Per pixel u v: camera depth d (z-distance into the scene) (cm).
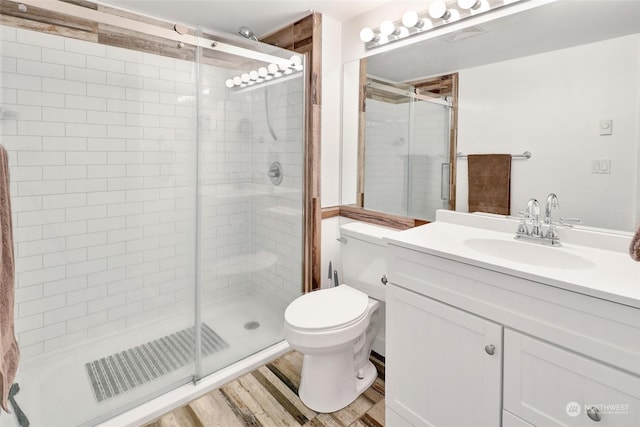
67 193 190
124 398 160
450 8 166
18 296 177
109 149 202
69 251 193
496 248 139
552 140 136
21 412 149
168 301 229
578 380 91
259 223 236
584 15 126
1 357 93
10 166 171
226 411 160
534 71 140
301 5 199
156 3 195
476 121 160
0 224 94
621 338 83
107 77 198
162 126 220
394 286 139
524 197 146
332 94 224
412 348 133
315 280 224
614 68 120
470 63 161
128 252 213
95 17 162
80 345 198
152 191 220
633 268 102
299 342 150
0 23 163
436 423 127
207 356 190
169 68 219
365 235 189
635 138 116
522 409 103
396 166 199
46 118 180
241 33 205
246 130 221
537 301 97
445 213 174
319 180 221
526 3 141
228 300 227
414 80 185
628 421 83
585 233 128
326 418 156
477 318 111
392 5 193
